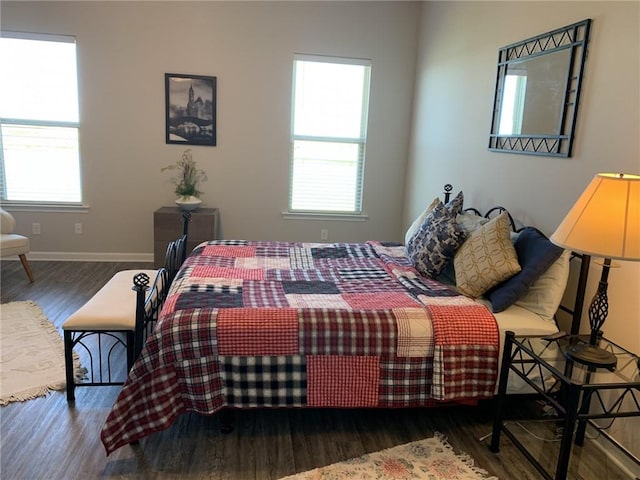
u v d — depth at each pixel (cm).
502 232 254
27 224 481
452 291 254
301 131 498
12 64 450
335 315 209
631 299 210
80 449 202
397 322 211
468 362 213
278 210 511
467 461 204
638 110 209
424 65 469
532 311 237
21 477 185
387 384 211
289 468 196
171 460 198
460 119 387
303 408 225
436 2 438
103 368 272
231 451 205
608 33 227
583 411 209
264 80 479
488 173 341
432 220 301
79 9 445
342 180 516
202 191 496
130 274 299
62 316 346
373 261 323
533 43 286
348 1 474
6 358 278
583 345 190
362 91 499
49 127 467
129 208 490
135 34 456
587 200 174
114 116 470
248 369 202
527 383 206
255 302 223
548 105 270
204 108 478
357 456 205
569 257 235
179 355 197
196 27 462
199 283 249
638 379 174
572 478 196
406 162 516
